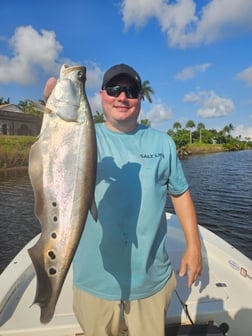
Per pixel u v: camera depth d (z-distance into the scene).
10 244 4.26
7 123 16.58
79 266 0.96
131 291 0.94
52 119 0.76
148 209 0.95
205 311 1.21
